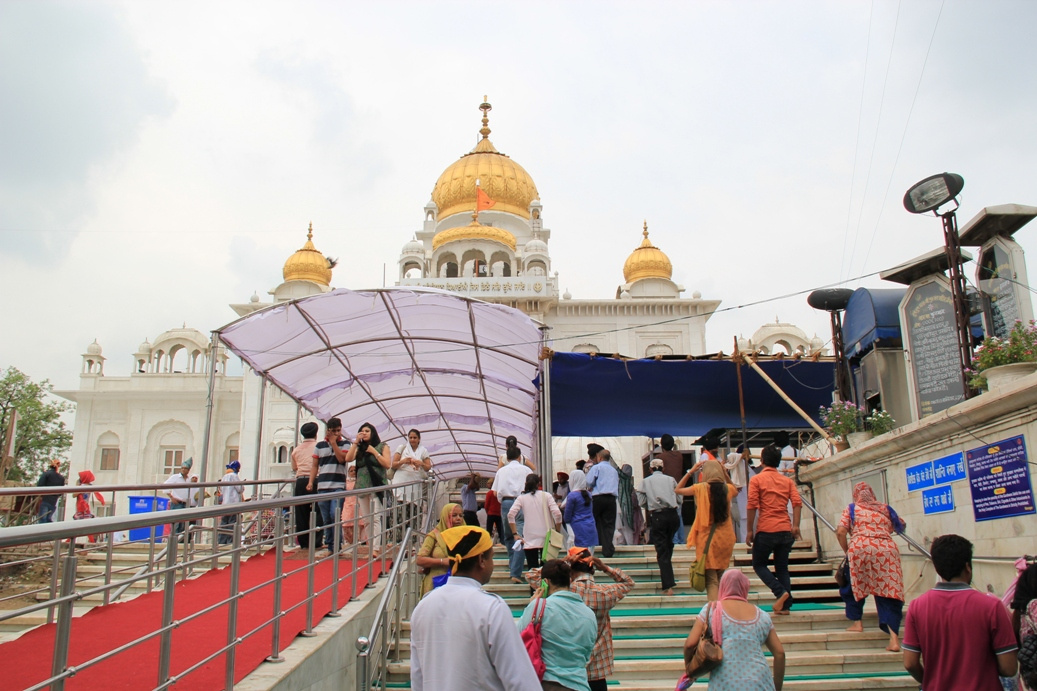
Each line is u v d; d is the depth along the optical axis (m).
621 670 7.16
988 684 4.44
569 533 11.19
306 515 10.86
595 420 17.64
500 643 3.51
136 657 5.12
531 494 9.48
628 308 33.97
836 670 7.27
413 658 3.68
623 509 12.75
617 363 14.32
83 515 13.15
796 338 34.88
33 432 35.28
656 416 17.14
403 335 12.45
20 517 10.70
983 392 7.70
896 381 11.43
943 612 4.61
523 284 32.97
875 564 7.47
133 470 36.78
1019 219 9.60
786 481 8.43
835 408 11.29
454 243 35.38
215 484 9.90
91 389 38.00
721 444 18.47
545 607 4.82
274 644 5.29
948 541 4.75
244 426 32.75
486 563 3.90
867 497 7.92
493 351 12.78
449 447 18.56
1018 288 9.30
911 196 9.86
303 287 38.19
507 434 17.36
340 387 14.18
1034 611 4.49
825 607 8.77
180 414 37.59
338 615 6.64
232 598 4.67
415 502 11.09
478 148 44.72
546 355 12.52
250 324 11.55
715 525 7.97
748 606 4.96
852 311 12.48
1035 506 6.63
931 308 10.59
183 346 40.38
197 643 5.54
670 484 9.57
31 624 7.50
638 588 9.47
